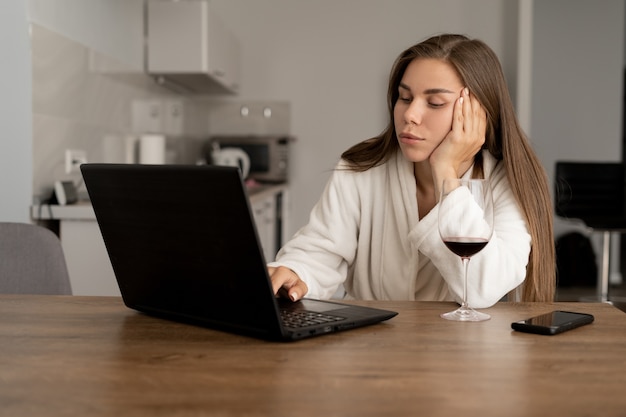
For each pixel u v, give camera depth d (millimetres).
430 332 1066
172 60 4207
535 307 1295
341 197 1672
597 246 6383
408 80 1452
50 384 800
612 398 759
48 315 1183
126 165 1077
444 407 728
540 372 854
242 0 5645
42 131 2770
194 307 1089
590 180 5219
